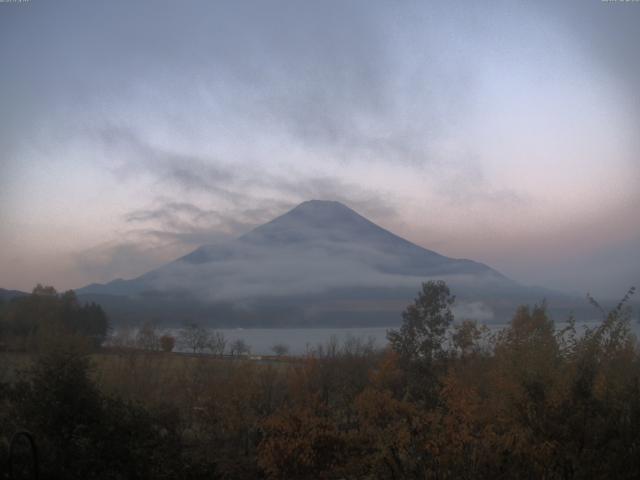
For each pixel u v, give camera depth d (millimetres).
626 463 8039
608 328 9938
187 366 24141
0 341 23578
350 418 17656
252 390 18250
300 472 12906
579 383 9172
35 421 10016
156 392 21172
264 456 13359
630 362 9758
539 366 9430
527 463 8930
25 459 8656
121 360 24031
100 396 11062
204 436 17766
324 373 21953
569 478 8617
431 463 9766
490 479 9141
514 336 11961
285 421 13508
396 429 10680
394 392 18094
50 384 10555
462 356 16438
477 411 10117
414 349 19188
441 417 10391
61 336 16766
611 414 8633
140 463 9773
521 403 9250
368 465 10906
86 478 9203
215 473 11453
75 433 9828
